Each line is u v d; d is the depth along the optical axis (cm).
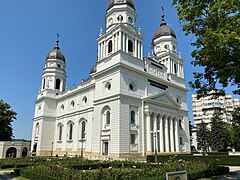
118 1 4625
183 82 5438
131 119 3753
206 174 1706
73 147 4853
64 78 6575
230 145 6394
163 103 4341
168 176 940
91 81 4753
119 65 3753
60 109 5841
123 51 3906
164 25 5856
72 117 5188
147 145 3822
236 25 1112
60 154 5272
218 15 1205
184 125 5044
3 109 5784
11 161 2964
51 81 6284
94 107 4156
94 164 2412
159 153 3953
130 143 3569
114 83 3816
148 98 4062
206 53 1284
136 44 4325
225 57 1238
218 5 1125
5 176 1988
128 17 4556
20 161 2991
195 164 1942
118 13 4544
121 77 3759
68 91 5653
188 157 3325
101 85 4122
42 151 5481
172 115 4569
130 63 4000
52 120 5875
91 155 3966
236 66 1243
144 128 3900
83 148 4531
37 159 3250
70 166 2197
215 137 6600
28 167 2034
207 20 1289
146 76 4275
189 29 1431
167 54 5284
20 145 5184
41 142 5522
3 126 5659
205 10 1276
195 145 8569
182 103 5200
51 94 6072
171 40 5538
